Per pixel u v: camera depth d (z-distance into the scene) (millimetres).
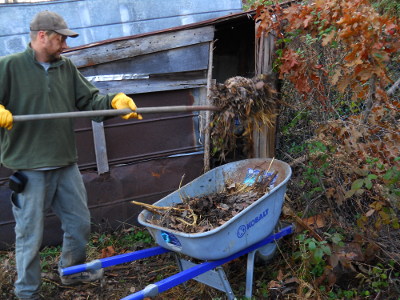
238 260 3574
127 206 4234
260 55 3768
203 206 3160
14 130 2773
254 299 3094
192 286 3391
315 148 3467
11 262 3746
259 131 3834
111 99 3021
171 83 4031
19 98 2756
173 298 3299
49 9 4363
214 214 3094
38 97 2777
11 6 4262
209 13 4707
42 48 2748
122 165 4145
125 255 2982
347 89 3605
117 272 3652
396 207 3158
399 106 3072
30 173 2830
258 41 3807
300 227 3398
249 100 3273
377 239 3285
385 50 2877
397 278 3084
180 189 3387
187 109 3102
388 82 3018
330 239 3250
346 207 3639
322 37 3311
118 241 4098
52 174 2955
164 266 3693
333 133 3369
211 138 4059
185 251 2852
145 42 3881
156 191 4273
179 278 2699
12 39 4289
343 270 3115
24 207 2855
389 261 3178
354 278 3158
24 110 2768
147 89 4000
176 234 2771
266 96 3441
